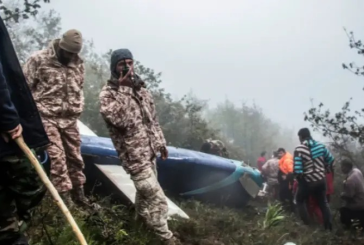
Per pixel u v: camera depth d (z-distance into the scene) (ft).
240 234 22.68
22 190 10.32
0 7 30.94
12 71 10.61
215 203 30.94
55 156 18.16
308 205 33.19
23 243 10.61
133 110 17.66
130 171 17.54
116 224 17.94
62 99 18.92
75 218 16.47
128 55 17.93
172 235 17.83
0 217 10.24
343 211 33.53
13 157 10.12
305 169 31.45
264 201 39.32
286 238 25.41
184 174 28.86
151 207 17.53
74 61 19.36
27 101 10.77
